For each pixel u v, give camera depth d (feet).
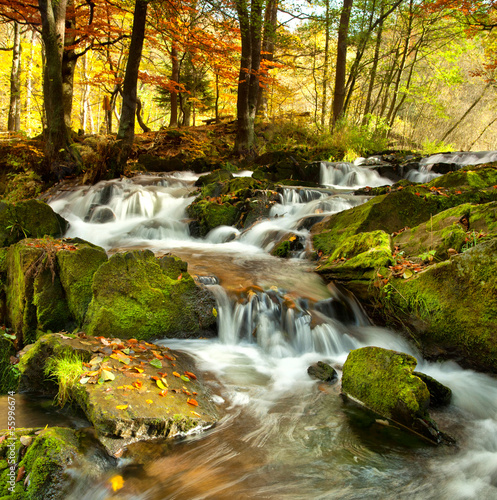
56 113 41.42
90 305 15.71
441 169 40.88
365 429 11.69
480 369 14.76
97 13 58.29
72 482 8.92
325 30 71.36
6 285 19.38
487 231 17.38
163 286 16.46
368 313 18.03
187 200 34.86
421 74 94.07
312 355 16.33
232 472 9.78
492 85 82.12
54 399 12.23
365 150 55.72
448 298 15.12
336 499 9.07
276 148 55.72
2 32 89.40
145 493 9.05
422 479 9.78
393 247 19.63
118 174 42.01
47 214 24.16
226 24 48.24
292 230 26.20
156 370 12.84
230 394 13.25
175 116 69.67
